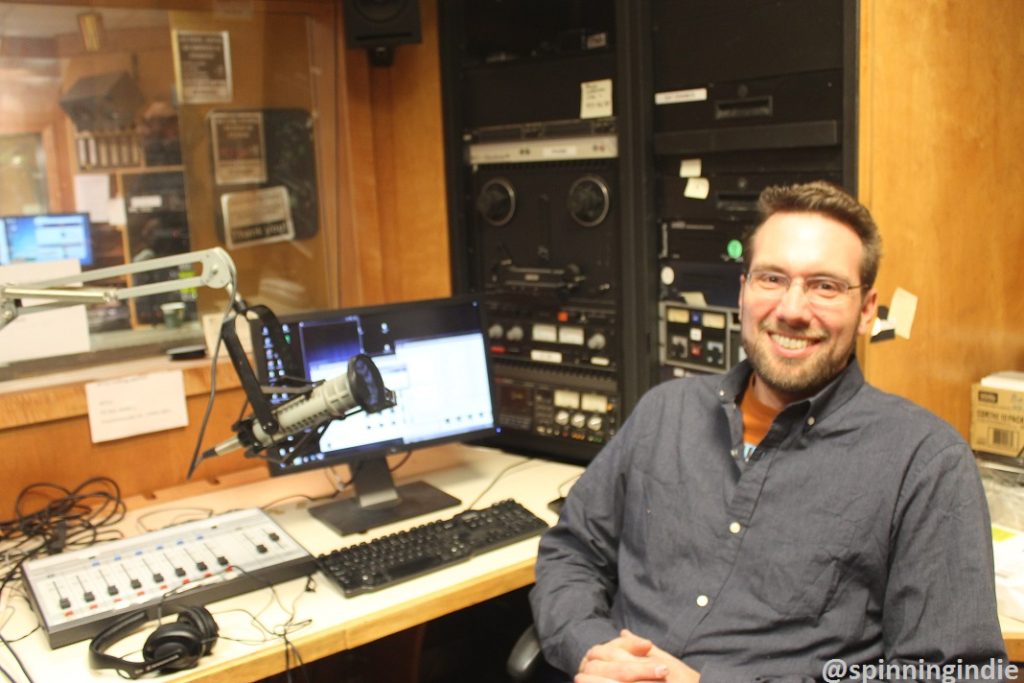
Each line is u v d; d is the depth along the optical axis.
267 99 2.48
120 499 2.16
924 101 1.94
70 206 2.22
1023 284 2.26
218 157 2.42
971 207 2.09
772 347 1.60
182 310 2.36
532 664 1.71
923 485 1.48
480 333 2.23
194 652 1.46
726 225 2.09
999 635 1.40
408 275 2.71
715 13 2.02
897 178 1.91
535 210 2.44
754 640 1.52
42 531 1.99
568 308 2.41
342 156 2.62
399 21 2.41
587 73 2.27
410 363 2.14
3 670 1.48
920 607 1.44
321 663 2.57
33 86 2.15
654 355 2.28
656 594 1.65
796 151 1.94
